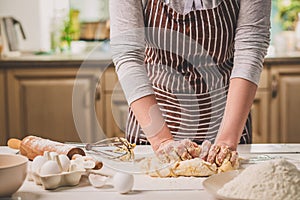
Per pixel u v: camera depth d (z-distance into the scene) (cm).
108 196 125
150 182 136
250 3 166
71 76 335
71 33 374
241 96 158
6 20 353
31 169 135
